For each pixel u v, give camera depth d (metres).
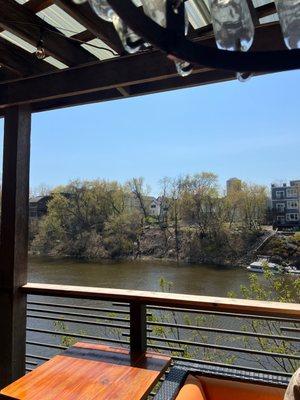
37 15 1.81
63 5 1.48
